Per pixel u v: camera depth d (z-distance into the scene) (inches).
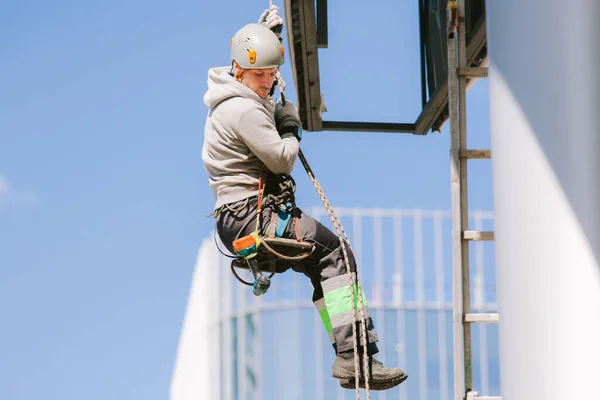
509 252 486.6
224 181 552.7
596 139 451.2
